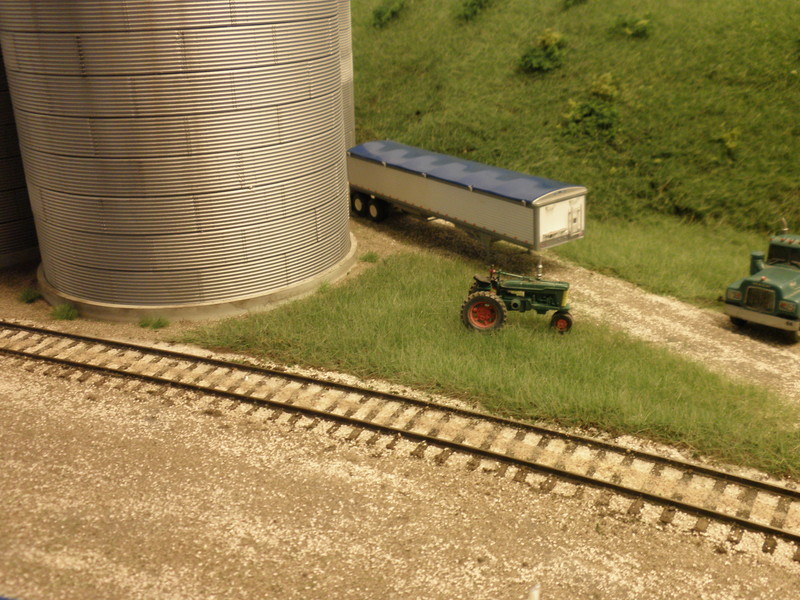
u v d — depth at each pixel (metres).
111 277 20.02
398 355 17.50
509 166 31.02
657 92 31.39
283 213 20.44
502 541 12.12
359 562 11.69
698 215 27.34
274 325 19.06
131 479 13.65
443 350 17.64
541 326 19.22
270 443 14.70
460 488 13.34
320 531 12.35
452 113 34.25
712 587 11.20
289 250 20.89
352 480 13.61
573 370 16.72
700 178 27.98
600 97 32.03
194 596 10.95
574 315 20.47
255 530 12.37
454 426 15.03
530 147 31.38
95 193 19.16
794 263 19.66
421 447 14.41
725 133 28.61
